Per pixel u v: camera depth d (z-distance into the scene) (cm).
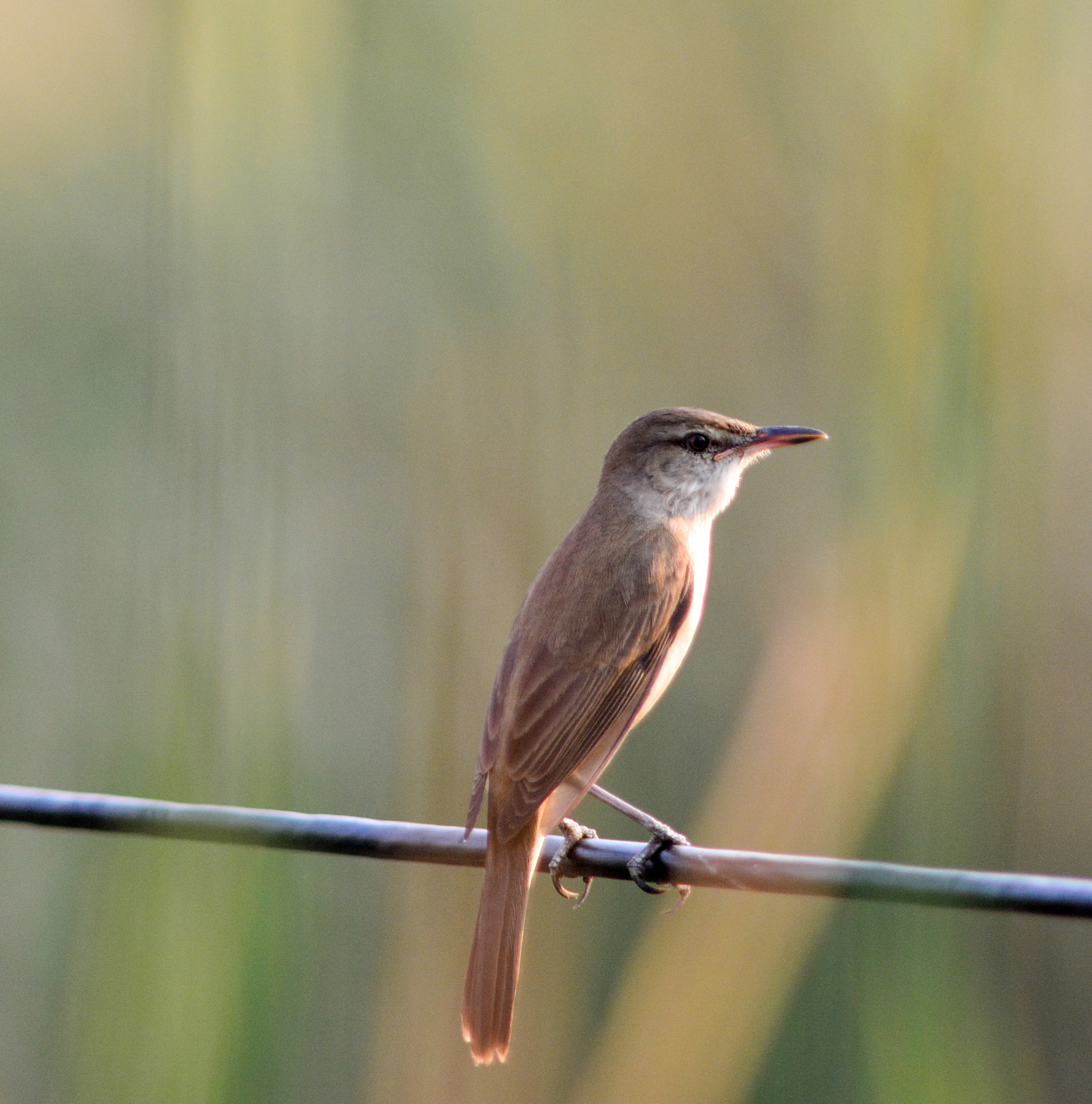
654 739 1277
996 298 1055
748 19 1329
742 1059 1044
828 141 1293
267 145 1141
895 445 1050
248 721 1038
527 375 1258
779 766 1058
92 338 1242
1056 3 1127
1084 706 1269
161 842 1025
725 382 1347
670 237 1332
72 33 1312
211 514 1081
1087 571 1268
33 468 1199
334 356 1187
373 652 1163
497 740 989
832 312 1184
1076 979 1248
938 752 1034
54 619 1148
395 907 1114
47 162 1286
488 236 1251
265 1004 1012
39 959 1099
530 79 1277
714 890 1049
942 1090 997
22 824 802
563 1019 1159
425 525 1204
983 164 1074
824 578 1098
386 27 1216
